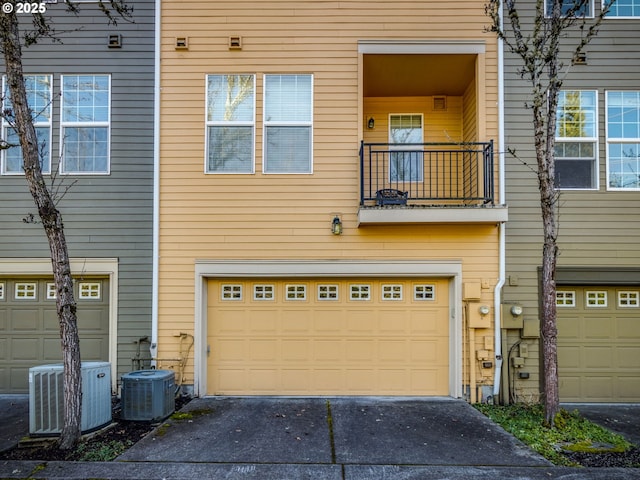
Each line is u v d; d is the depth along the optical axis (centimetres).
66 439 486
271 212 711
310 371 711
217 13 727
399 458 468
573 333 721
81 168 736
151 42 741
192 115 721
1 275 726
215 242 708
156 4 726
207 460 461
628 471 436
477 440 520
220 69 723
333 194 711
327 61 720
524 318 698
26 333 734
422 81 777
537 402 685
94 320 731
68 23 741
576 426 557
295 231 708
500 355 687
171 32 726
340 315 717
